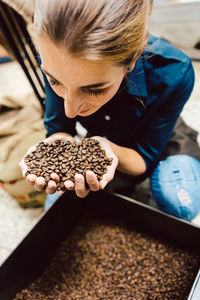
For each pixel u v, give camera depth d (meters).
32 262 1.04
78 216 1.27
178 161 1.27
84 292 1.04
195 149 1.44
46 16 0.48
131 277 1.06
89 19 0.47
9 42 1.16
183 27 2.62
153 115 1.03
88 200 1.25
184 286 1.00
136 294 1.01
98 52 0.49
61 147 0.92
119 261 1.12
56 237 1.15
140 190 1.56
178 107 1.00
